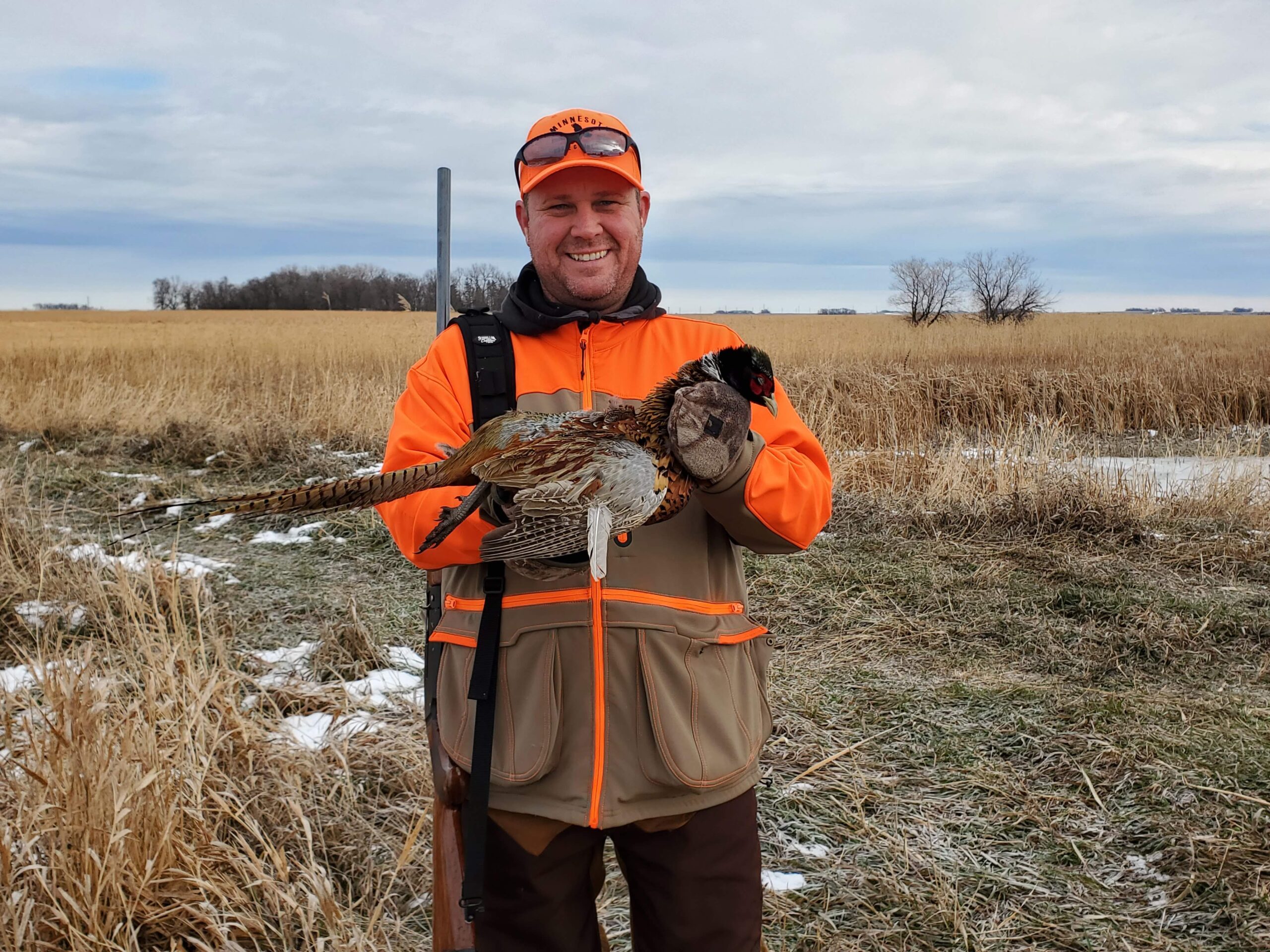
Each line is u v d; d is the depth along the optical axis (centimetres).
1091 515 646
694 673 172
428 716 194
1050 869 299
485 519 164
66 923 239
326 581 577
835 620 504
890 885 289
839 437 918
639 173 199
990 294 3844
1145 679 430
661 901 179
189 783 292
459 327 194
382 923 267
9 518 605
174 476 859
